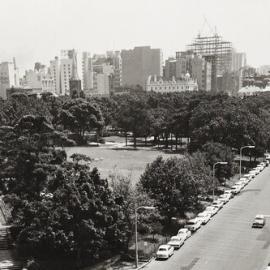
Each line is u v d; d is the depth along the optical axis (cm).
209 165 9600
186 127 15538
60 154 6738
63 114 16925
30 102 16225
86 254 5631
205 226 7588
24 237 5722
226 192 9638
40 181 6344
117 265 5875
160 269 5741
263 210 8488
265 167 13238
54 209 5600
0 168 6769
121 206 6075
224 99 16612
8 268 5481
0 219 6981
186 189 7362
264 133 13038
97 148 16375
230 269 5697
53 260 5709
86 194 5612
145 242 6656
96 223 5641
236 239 6869
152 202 6706
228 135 12406
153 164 7612
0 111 14175
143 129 16312
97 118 17450
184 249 6481
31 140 6531
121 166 12200
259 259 6019
